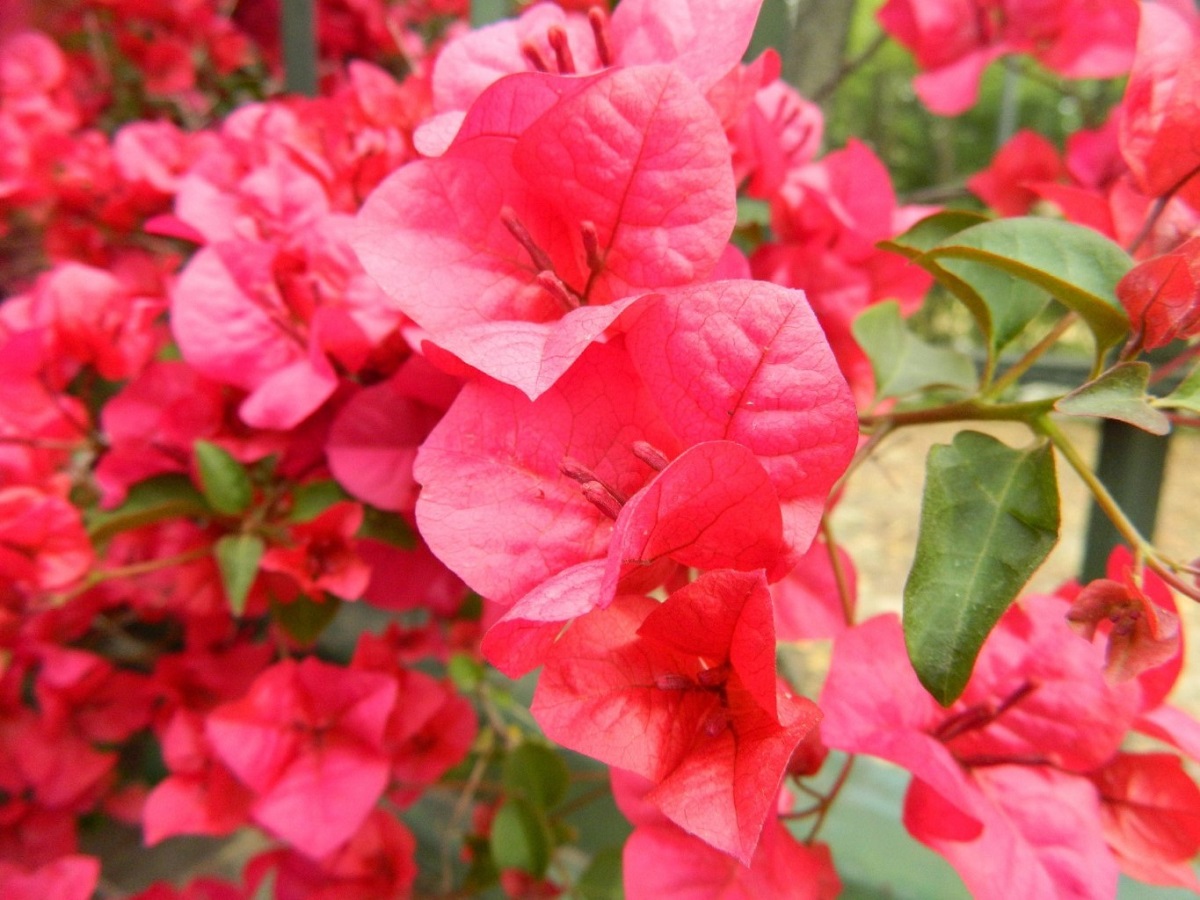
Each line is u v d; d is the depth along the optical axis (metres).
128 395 0.18
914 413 0.13
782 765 0.08
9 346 0.16
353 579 0.16
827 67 0.26
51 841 0.25
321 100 0.19
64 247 0.26
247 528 0.17
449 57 0.13
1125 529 0.10
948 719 0.12
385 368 0.16
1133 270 0.10
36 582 0.16
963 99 0.24
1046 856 0.11
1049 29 0.22
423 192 0.11
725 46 0.11
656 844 0.11
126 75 0.34
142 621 0.31
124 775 0.31
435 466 0.10
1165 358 0.18
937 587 0.10
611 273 0.11
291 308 0.16
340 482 0.16
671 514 0.09
